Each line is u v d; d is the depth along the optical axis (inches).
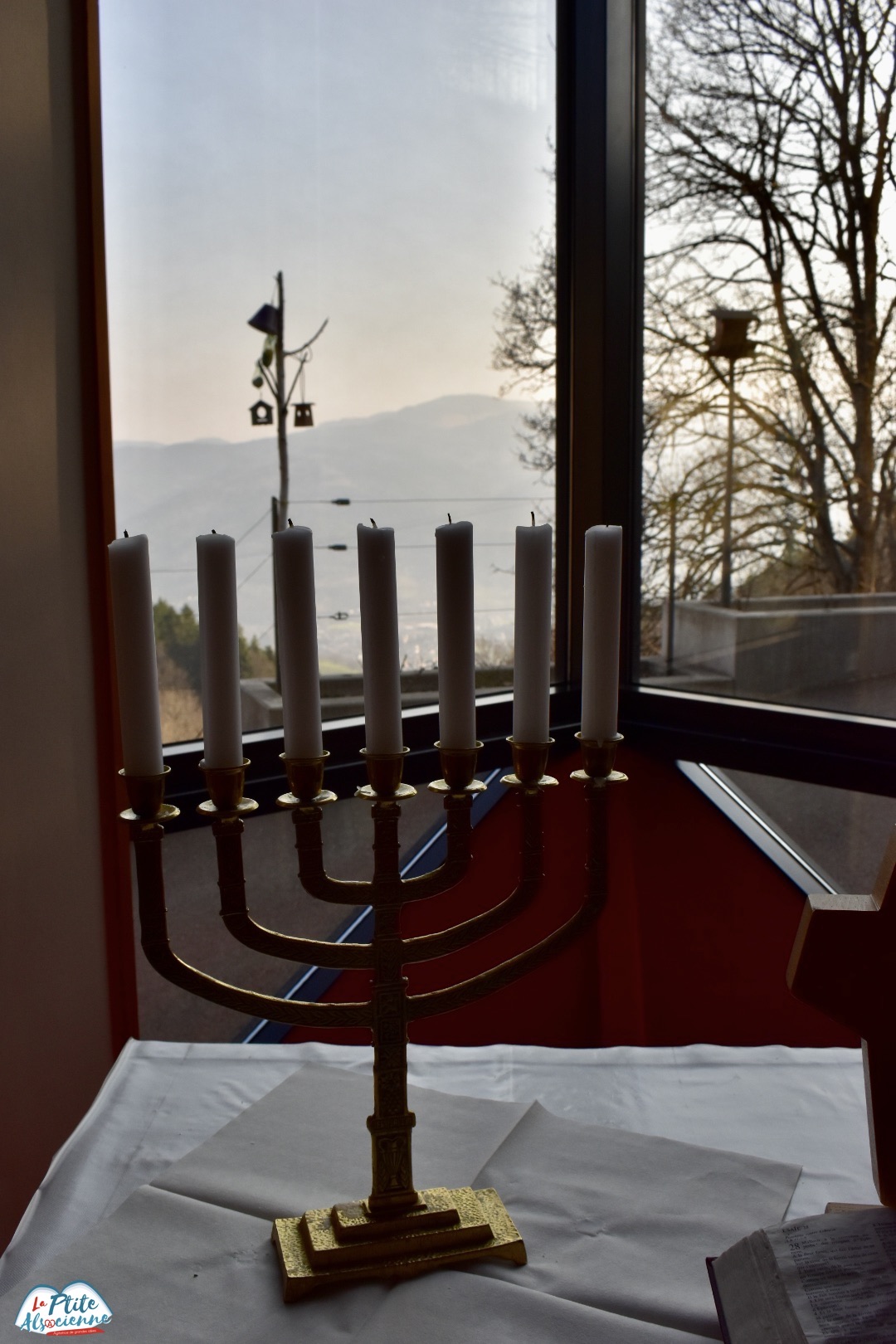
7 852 55.2
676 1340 23.9
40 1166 58.1
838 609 72.8
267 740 69.2
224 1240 27.8
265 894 72.0
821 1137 33.2
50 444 58.0
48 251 57.3
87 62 58.7
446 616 25.3
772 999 74.4
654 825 80.4
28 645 56.7
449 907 78.5
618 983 79.5
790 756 72.7
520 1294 25.4
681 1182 30.1
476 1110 34.3
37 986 57.8
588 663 26.9
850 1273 23.6
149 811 25.7
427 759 76.8
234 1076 38.0
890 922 25.8
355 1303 25.3
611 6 79.2
